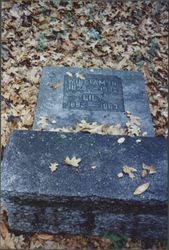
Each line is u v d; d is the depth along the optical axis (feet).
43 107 7.87
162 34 10.24
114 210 6.10
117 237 6.33
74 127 7.55
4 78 8.46
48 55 9.23
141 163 6.36
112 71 8.79
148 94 8.55
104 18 10.41
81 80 8.49
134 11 10.71
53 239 6.34
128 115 7.84
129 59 9.41
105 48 9.60
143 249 6.32
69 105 7.94
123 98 8.18
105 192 6.01
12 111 7.88
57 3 10.48
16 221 6.26
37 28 9.81
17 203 6.06
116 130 7.55
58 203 6.05
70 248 6.28
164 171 6.28
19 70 8.72
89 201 6.01
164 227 6.25
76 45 9.59
